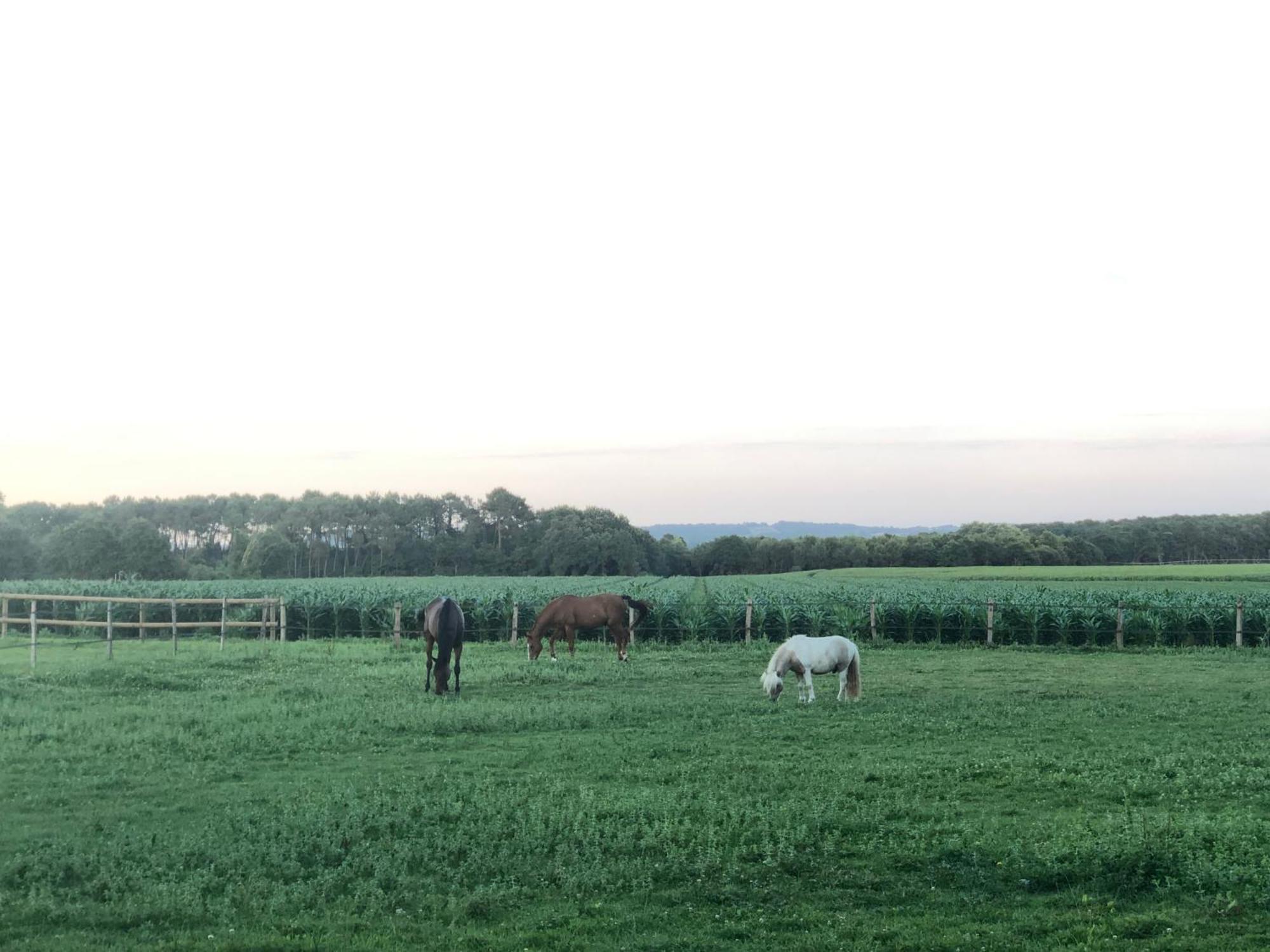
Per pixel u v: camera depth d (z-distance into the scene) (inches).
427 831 390.9
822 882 343.6
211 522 5654.5
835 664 740.0
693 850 374.9
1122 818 403.5
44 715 658.8
